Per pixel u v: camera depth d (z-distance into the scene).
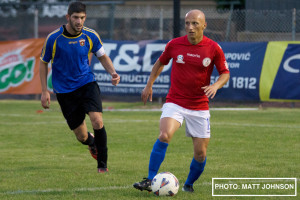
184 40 17.36
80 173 20.91
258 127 35.19
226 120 39.22
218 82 16.94
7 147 27.97
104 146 20.97
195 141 17.25
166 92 47.47
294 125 36.25
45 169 21.80
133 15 95.50
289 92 44.19
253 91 45.00
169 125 16.95
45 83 20.77
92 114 20.56
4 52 52.06
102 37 63.69
